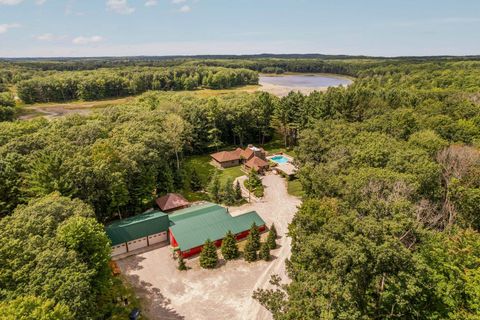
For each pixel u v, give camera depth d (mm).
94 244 27938
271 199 57531
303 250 25219
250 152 74938
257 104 91062
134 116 68000
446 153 43781
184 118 81812
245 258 39531
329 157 48812
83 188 41750
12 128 55594
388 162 40750
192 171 63250
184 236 40969
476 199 34500
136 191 49375
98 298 30891
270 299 24500
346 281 20656
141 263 38812
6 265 23266
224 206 54531
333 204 30266
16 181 41125
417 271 20828
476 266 23875
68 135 53188
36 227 27203
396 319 22609
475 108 69312
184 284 35125
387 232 22062
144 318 30266
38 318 18312
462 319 20562
